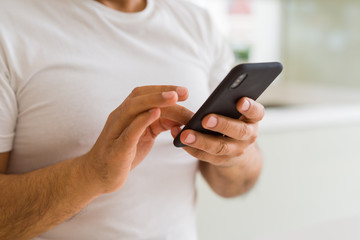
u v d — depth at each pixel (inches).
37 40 23.9
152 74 27.3
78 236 24.8
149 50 27.6
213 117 19.2
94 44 25.6
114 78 25.7
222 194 31.2
